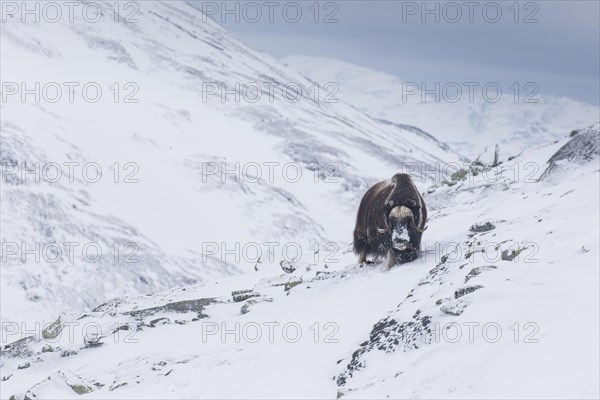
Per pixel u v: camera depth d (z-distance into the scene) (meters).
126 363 54.97
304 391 43.31
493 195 86.88
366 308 55.19
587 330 34.97
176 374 50.19
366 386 39.72
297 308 59.94
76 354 60.56
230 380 47.28
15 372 61.16
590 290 39.41
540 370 33.12
